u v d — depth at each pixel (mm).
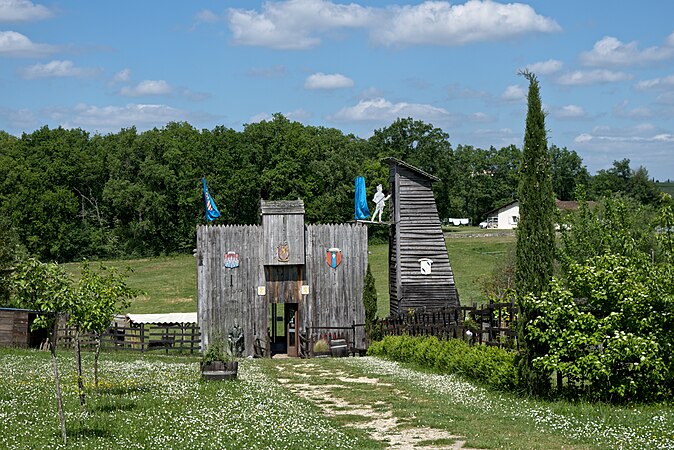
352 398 22172
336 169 113750
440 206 138875
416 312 36750
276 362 33750
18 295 16234
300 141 110750
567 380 20812
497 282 54875
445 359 27047
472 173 171250
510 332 22938
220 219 112188
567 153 181125
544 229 20562
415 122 136250
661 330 19047
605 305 19812
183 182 111312
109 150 125188
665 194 20969
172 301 77625
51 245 106375
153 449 15062
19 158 110938
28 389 22344
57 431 16516
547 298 19875
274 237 44375
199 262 44250
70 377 25406
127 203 113375
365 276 45375
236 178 110875
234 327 43219
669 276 19281
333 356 41812
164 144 117000
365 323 44219
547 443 15461
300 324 44938
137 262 106562
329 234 45469
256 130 112750
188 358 36062
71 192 109875
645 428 16078
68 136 123875
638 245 31828
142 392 22359
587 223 34344
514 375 21453
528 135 20922
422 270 44875
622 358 18750
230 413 19031
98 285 20172
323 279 45188
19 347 38562
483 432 16750
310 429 17297
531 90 20984
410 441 16266
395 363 31766
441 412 19266
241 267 44531
